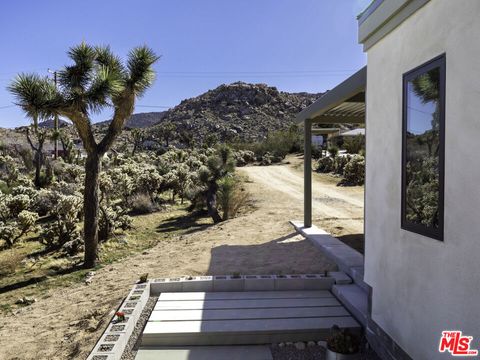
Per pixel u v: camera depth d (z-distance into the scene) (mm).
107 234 9734
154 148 58688
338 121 8289
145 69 8125
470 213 2232
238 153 36500
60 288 6449
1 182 17719
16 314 5312
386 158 3406
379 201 3543
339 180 20344
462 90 2299
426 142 2736
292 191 16406
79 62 7488
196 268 5797
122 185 13773
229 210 12047
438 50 2566
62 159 27203
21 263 8016
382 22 3334
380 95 3537
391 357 3246
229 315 4184
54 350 3812
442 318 2516
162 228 11336
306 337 3838
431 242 2648
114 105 8078
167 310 4336
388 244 3340
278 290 5043
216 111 99125
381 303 3475
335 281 5039
